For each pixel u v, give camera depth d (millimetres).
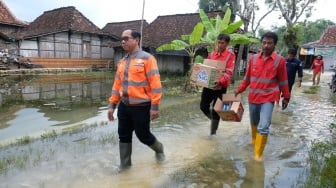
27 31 26406
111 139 5375
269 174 3963
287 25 25594
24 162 4285
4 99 10438
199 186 3613
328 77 22938
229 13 12266
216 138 5539
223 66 5031
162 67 23781
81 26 26406
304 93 12273
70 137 5570
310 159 4387
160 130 6055
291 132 6016
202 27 11961
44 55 24484
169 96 11117
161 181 3746
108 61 28203
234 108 4746
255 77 4602
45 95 11523
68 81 17031
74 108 8898
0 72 19984
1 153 4688
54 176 3855
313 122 6898
